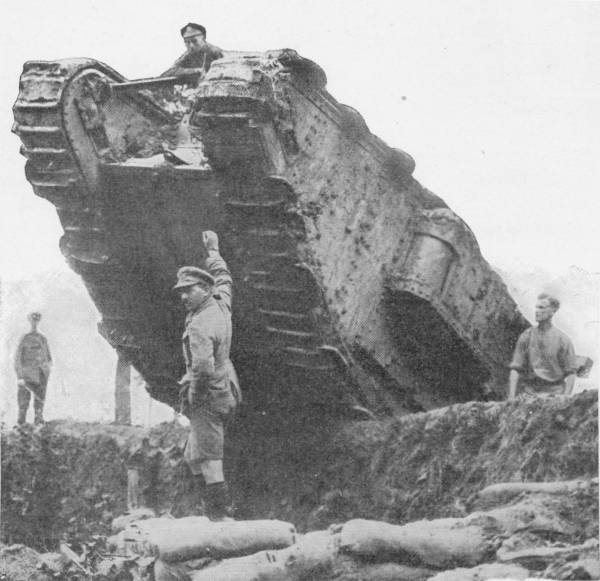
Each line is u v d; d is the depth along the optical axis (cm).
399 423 1552
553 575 1337
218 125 1409
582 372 1587
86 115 1512
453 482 1495
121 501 1677
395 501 1518
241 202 1459
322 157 1475
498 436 1490
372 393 1576
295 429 1598
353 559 1400
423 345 1578
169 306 1612
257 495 1606
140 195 1524
